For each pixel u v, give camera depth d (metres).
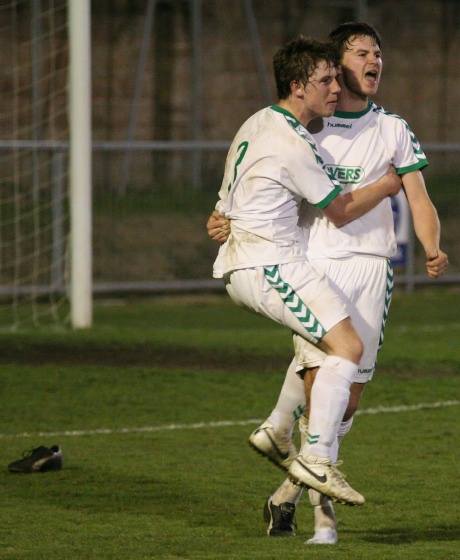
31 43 64.62
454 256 56.91
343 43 16.59
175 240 51.81
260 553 15.26
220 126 73.62
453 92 81.06
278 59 16.20
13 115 64.94
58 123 65.44
